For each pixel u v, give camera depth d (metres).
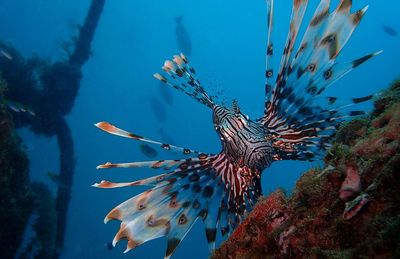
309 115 0.34
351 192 0.19
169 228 0.34
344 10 0.30
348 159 0.20
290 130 0.35
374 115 0.29
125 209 0.33
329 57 0.32
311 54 0.33
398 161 0.18
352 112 0.33
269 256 0.23
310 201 0.21
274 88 0.35
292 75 0.35
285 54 0.34
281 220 0.23
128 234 0.33
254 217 0.25
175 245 0.34
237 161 0.35
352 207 0.18
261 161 0.34
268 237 0.23
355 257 0.17
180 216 0.35
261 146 0.33
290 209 0.23
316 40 0.32
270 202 0.25
